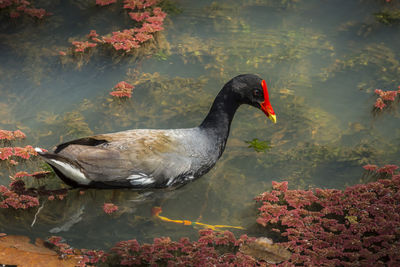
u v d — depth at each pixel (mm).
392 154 10820
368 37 15617
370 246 8219
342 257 8031
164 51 14664
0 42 14750
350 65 14172
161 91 12836
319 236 8422
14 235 8305
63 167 8562
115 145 9070
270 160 10680
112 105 12188
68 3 17500
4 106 11883
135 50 14609
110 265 7793
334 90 13125
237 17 16891
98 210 9141
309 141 11273
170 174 9305
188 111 12094
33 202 8984
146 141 9211
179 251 8148
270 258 7941
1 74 13164
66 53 14312
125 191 9570
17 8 16625
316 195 9516
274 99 12703
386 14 17016
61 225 8680
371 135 11453
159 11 16625
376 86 13250
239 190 9852
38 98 12289
